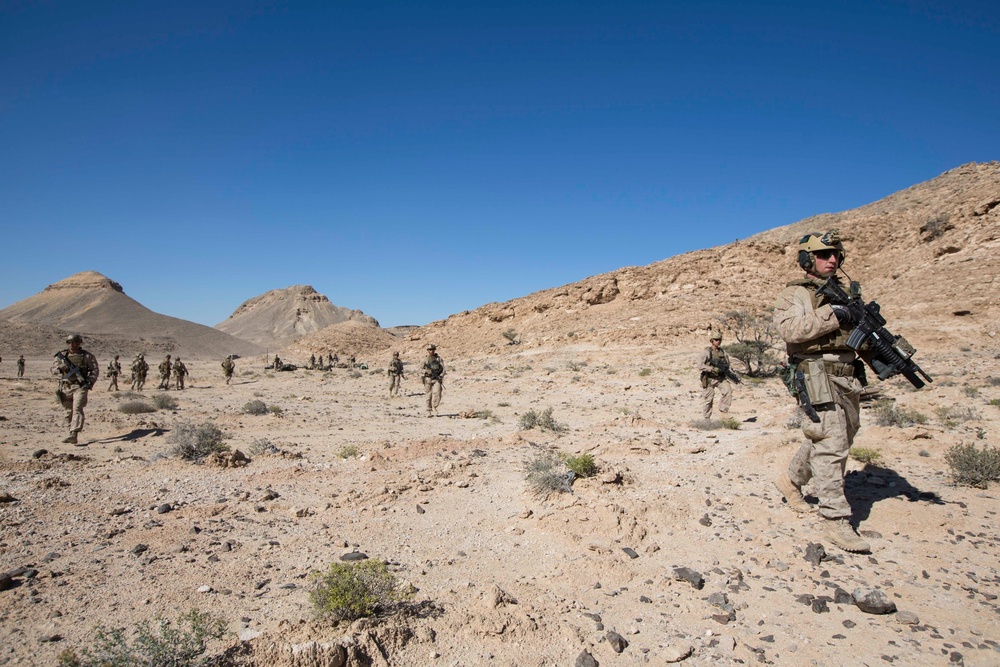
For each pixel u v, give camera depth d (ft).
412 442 34.88
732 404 59.88
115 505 21.17
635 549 16.69
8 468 26.99
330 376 156.97
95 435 40.32
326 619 12.09
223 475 26.32
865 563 15.28
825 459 16.62
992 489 20.35
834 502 16.44
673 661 11.25
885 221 226.17
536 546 17.17
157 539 17.53
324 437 40.65
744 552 16.31
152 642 10.46
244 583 14.44
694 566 15.58
